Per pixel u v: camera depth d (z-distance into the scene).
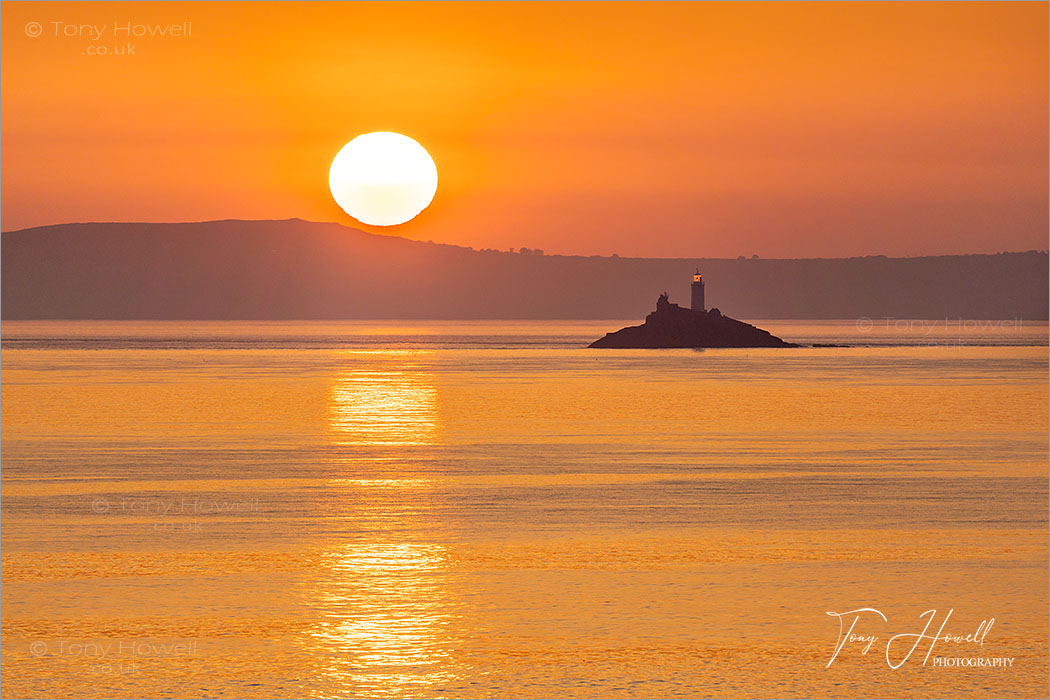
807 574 93.75
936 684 68.69
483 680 68.75
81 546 104.44
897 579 91.88
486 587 89.19
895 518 121.31
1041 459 180.62
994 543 107.38
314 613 81.69
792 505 129.88
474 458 181.38
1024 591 88.19
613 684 68.31
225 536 109.88
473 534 111.62
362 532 112.50
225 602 84.44
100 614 81.19
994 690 68.00
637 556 100.88
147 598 85.50
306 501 132.62
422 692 67.06
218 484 147.62
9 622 79.38
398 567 96.12
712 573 94.12
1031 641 76.19
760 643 75.56
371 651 73.75
